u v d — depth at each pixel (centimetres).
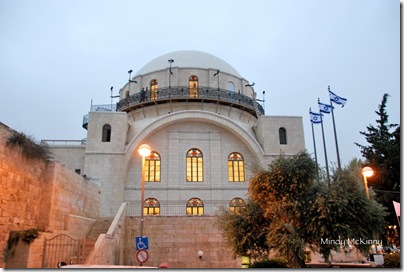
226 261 2169
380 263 1786
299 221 1461
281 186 1523
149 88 4050
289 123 3681
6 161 1281
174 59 4247
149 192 3353
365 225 1435
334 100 3131
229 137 3656
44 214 1523
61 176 1686
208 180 3462
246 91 4312
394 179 2605
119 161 3309
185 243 2192
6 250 1238
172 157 3494
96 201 2319
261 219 1634
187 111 3572
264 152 3506
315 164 1553
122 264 2078
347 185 1497
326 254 1453
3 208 1246
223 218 1789
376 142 2750
